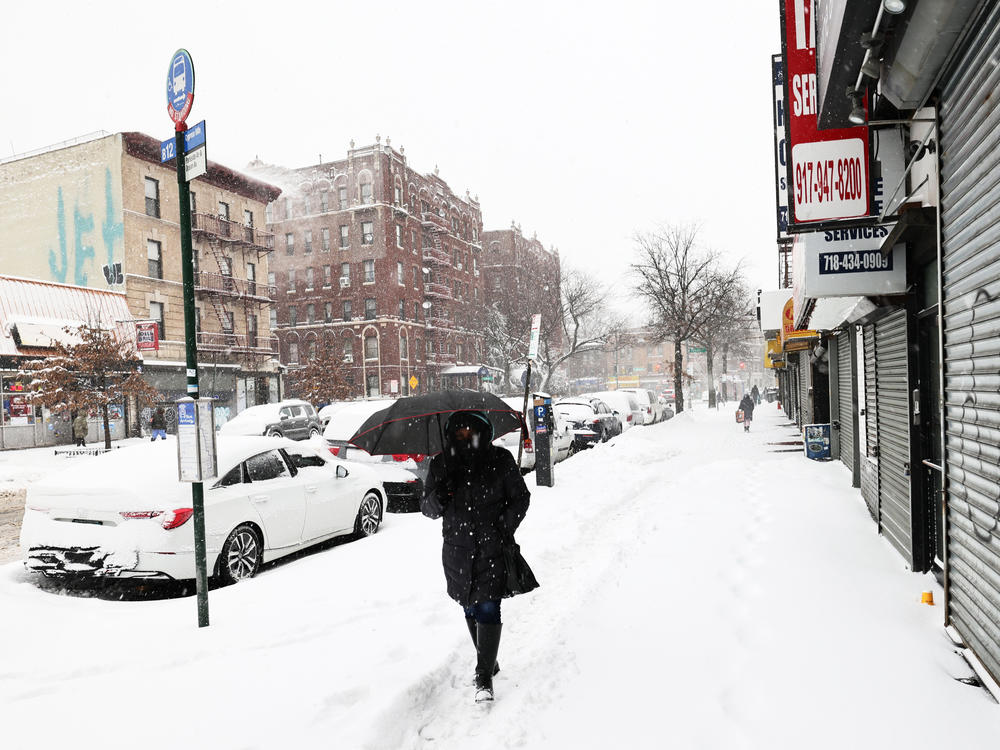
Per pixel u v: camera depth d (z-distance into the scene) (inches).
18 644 178.4
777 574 226.5
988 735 124.1
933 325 213.0
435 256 2177.7
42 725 133.7
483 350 2252.7
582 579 240.2
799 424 926.4
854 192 225.5
